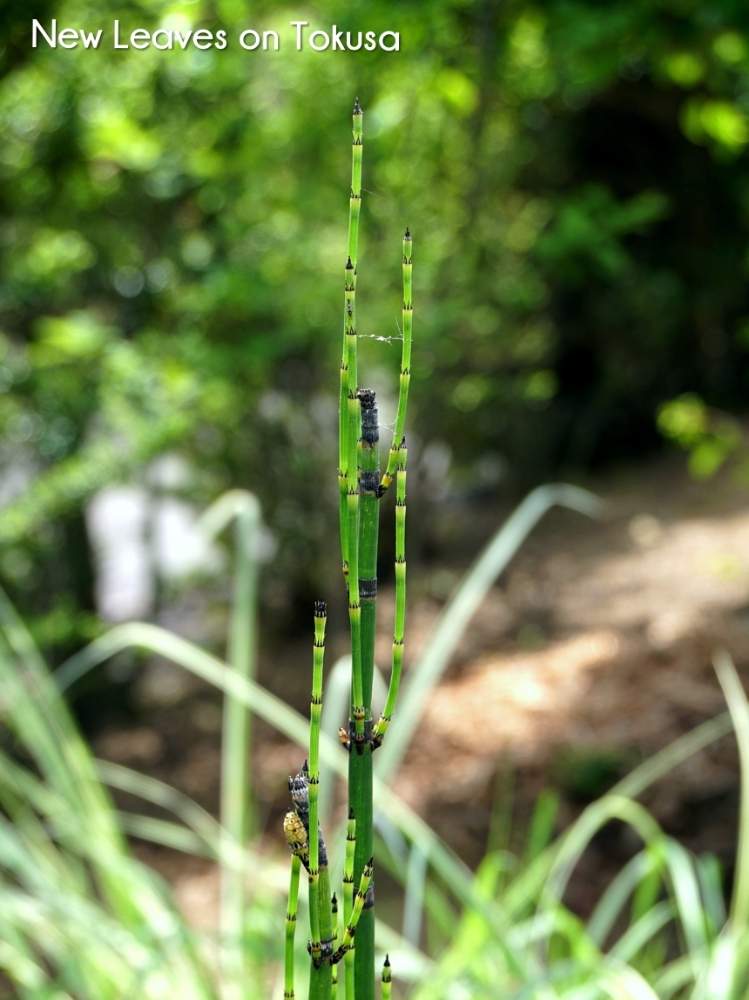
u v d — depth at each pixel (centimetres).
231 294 498
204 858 485
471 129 542
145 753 608
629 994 158
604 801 202
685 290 1005
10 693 210
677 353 1031
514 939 183
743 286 1005
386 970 90
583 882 428
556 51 471
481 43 482
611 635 645
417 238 527
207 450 653
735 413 1048
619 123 899
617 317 971
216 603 726
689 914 178
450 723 570
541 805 258
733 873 413
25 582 583
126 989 179
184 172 528
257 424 637
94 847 193
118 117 473
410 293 81
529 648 659
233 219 531
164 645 200
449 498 955
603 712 547
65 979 187
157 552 694
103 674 635
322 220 522
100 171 536
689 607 668
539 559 832
